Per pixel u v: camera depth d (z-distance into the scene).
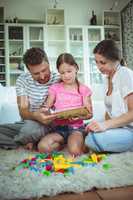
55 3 5.68
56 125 1.71
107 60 1.55
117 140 1.47
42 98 1.82
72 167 1.19
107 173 1.13
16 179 1.08
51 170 1.18
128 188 1.00
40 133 1.68
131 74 1.56
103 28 5.50
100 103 2.43
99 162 1.29
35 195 0.94
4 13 5.36
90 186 0.99
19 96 1.84
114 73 1.63
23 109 1.80
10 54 5.31
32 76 1.79
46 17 5.44
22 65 5.30
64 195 0.95
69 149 1.52
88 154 1.51
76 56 5.47
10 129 1.81
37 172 1.17
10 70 5.26
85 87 1.80
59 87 1.78
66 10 5.72
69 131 1.68
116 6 5.79
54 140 1.60
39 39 5.43
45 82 1.84
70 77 1.73
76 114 1.58
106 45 1.56
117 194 0.94
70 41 5.43
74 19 5.73
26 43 5.34
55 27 5.46
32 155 1.52
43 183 1.03
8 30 5.28
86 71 5.43
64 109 1.66
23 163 1.30
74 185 1.00
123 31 5.52
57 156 1.40
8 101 2.74
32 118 1.73
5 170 1.23
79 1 5.77
